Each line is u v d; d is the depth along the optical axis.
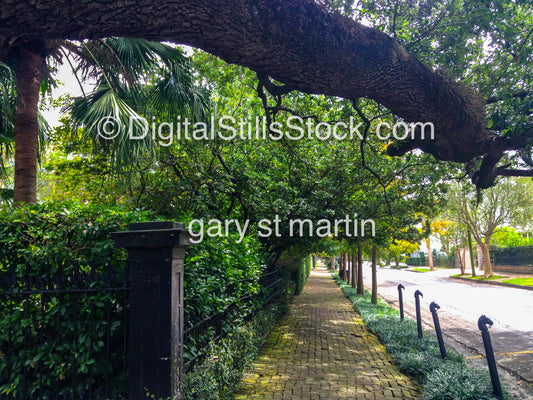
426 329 9.77
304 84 3.10
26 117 6.21
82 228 3.38
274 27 2.60
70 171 8.77
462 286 25.20
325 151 9.73
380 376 5.73
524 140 4.37
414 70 3.33
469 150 4.41
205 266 4.29
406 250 19.39
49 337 3.36
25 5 1.92
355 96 3.41
